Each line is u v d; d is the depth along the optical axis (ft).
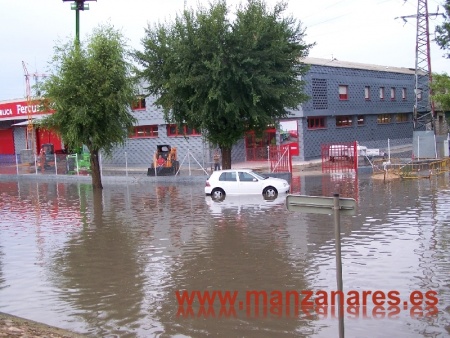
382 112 162.09
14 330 24.99
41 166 122.72
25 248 45.70
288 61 85.81
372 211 57.06
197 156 131.64
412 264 35.40
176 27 84.84
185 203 70.95
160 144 138.21
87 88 87.30
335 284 31.99
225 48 81.05
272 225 51.72
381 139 164.25
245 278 34.14
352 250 40.04
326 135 142.10
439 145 124.26
